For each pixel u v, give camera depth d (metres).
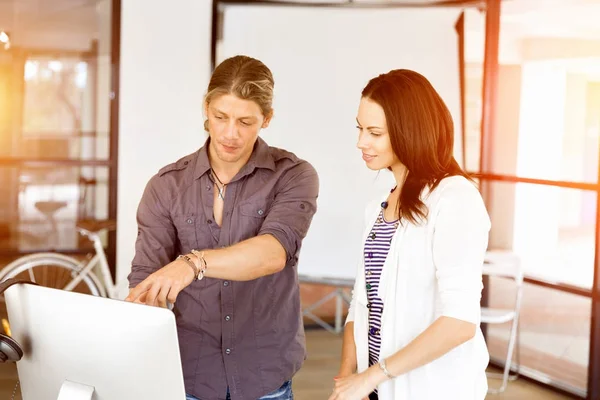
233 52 5.94
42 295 1.70
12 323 1.79
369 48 5.82
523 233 5.34
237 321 2.25
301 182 2.31
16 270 5.45
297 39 5.88
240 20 5.92
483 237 1.96
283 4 5.86
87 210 5.89
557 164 5.07
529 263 5.34
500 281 5.53
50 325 1.70
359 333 2.20
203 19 5.96
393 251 2.07
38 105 5.77
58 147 5.83
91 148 5.88
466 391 2.02
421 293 2.03
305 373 5.35
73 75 5.82
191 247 2.31
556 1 5.00
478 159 5.59
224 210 2.28
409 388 2.03
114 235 5.92
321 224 6.00
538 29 5.13
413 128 2.01
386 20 5.77
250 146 2.23
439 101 2.06
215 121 2.15
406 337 2.04
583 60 4.86
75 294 1.67
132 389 1.64
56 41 5.77
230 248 2.05
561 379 5.12
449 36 5.65
